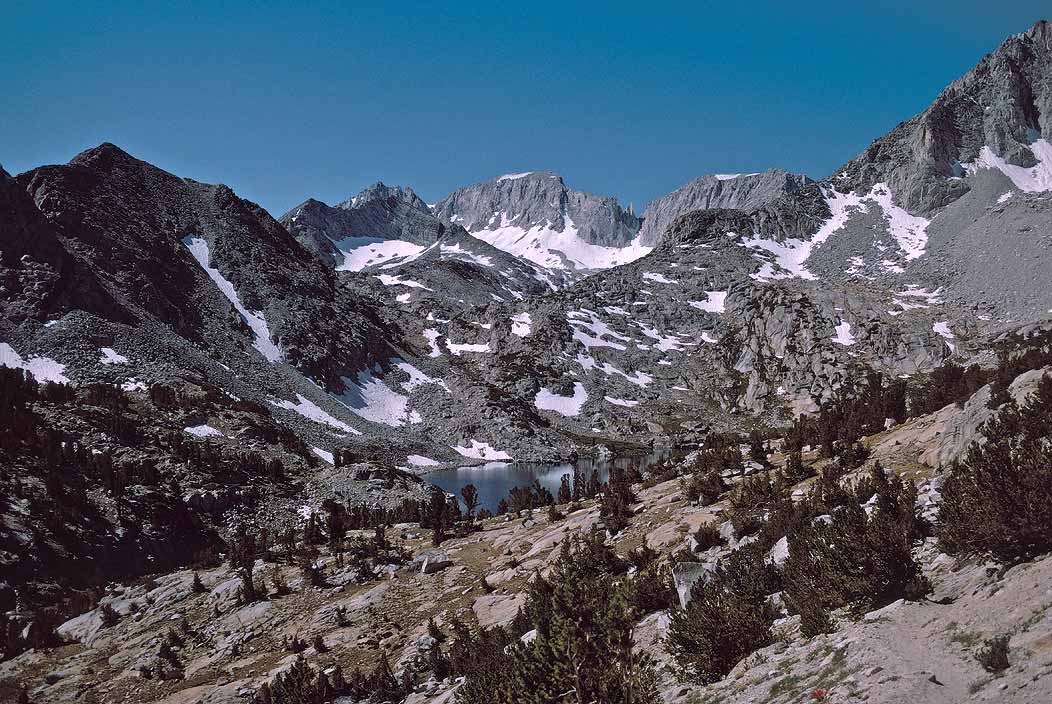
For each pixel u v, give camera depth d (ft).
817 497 74.33
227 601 122.62
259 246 567.18
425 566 118.32
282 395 408.67
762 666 43.42
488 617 86.74
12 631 120.67
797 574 52.44
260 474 227.20
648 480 144.97
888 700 30.73
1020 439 62.64
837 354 517.14
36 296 307.78
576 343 643.04
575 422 540.93
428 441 457.27
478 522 166.30
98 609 131.44
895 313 570.46
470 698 49.01
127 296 384.68
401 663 79.56
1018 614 34.22
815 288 611.06
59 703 93.04
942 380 127.75
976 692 29.48
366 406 483.92
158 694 89.45
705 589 57.98
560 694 41.83
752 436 130.11
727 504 97.91
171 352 343.05
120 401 243.60
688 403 564.71
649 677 42.60
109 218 448.24
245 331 455.22
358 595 112.88
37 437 183.83
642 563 84.07
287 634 103.30
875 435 117.80
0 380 212.84
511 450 453.17
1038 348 94.63
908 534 53.88
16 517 149.48
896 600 44.14
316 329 509.76
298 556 145.28
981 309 558.56
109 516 167.53
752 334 598.34
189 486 198.18
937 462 81.71
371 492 239.71
